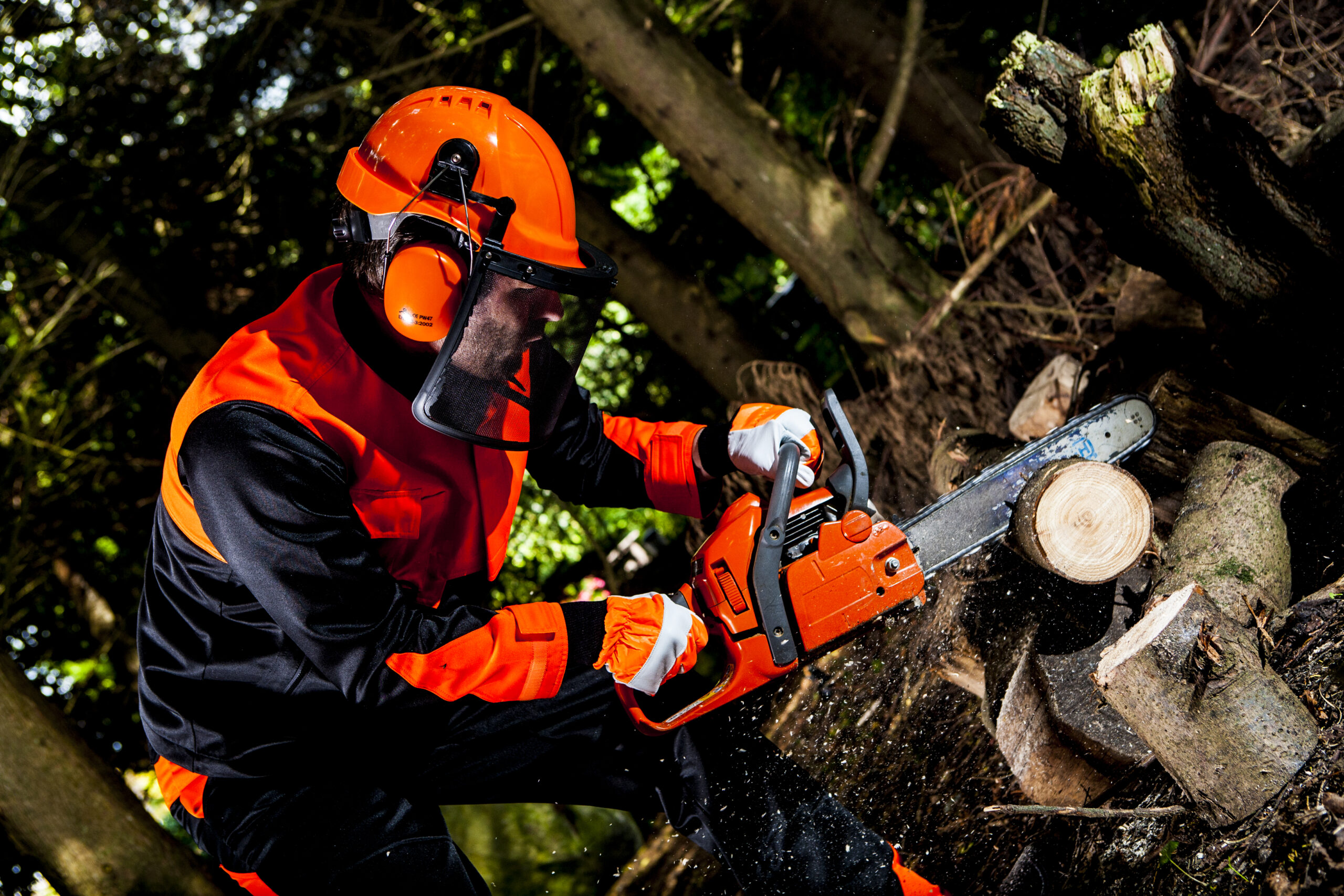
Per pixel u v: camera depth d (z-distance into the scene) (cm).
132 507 783
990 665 197
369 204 143
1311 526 191
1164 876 150
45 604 816
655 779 166
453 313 138
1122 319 258
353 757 152
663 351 699
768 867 163
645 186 752
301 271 739
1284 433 195
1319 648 156
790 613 159
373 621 137
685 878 307
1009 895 176
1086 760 176
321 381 142
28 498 702
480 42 584
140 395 785
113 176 716
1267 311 200
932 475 291
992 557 200
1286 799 139
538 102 680
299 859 143
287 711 147
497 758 159
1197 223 195
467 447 155
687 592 164
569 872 390
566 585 725
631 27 445
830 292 459
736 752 168
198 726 146
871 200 472
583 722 161
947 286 457
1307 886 129
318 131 698
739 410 180
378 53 621
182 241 737
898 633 263
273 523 132
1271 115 325
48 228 684
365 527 146
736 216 468
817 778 255
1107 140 193
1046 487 169
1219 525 177
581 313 156
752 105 458
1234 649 144
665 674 150
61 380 768
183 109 704
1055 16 512
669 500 184
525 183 143
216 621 147
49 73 685
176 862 431
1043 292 398
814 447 174
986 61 552
